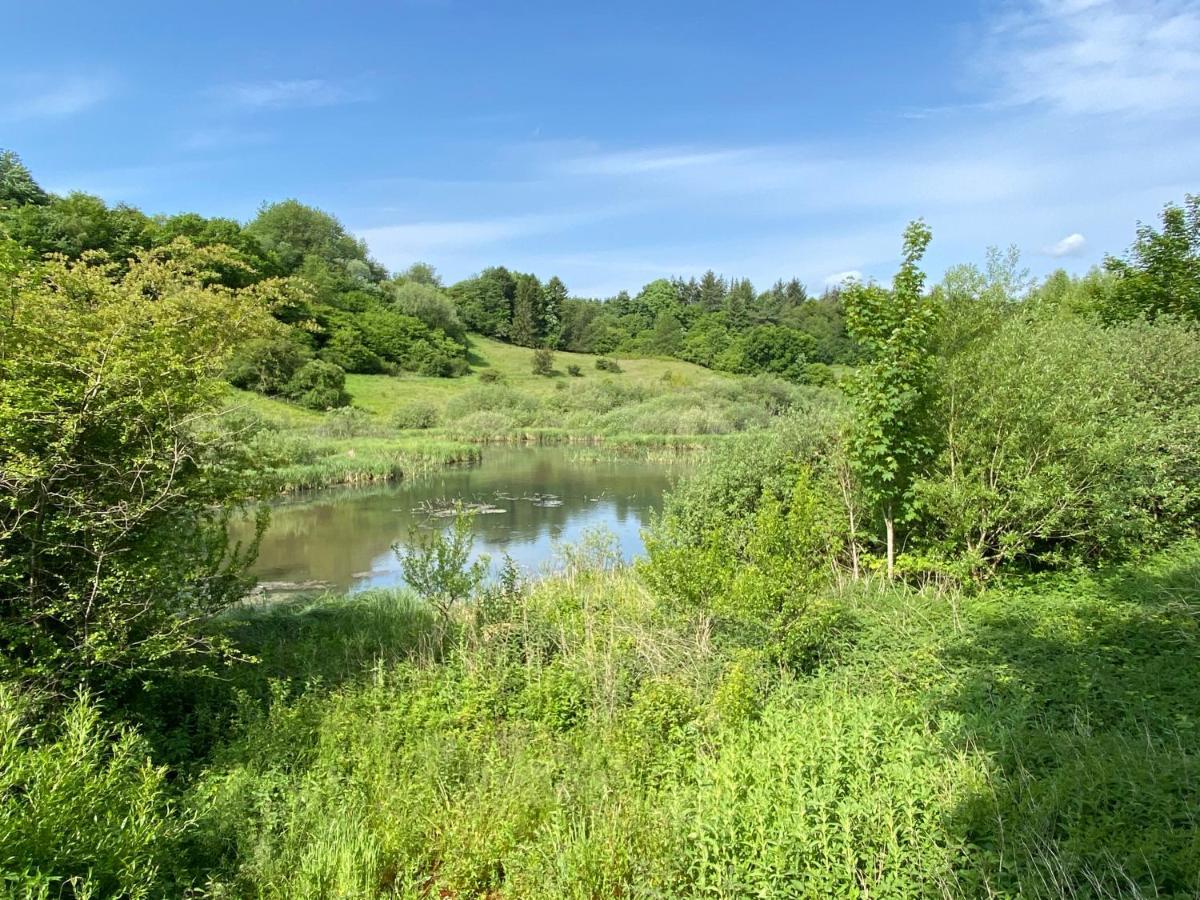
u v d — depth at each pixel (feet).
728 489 43.29
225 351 25.55
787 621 24.99
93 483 20.17
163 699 22.70
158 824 14.21
